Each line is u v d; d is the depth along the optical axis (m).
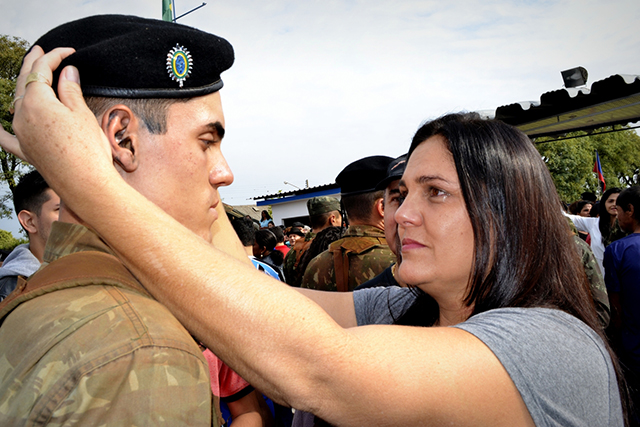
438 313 1.14
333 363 0.61
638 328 2.71
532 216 0.86
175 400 0.64
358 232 2.55
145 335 0.65
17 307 0.72
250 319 0.61
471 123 0.91
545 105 3.51
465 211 0.87
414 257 0.92
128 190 0.66
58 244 0.82
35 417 0.58
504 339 0.72
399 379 0.63
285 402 0.67
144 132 0.79
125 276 0.75
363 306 1.29
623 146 23.59
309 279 2.63
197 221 0.87
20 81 0.75
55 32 0.81
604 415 0.77
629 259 2.82
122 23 0.82
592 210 5.77
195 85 0.83
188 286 0.63
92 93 0.77
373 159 2.60
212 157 0.90
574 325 0.79
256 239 4.63
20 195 2.43
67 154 0.63
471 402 0.66
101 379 0.59
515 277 0.85
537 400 0.69
